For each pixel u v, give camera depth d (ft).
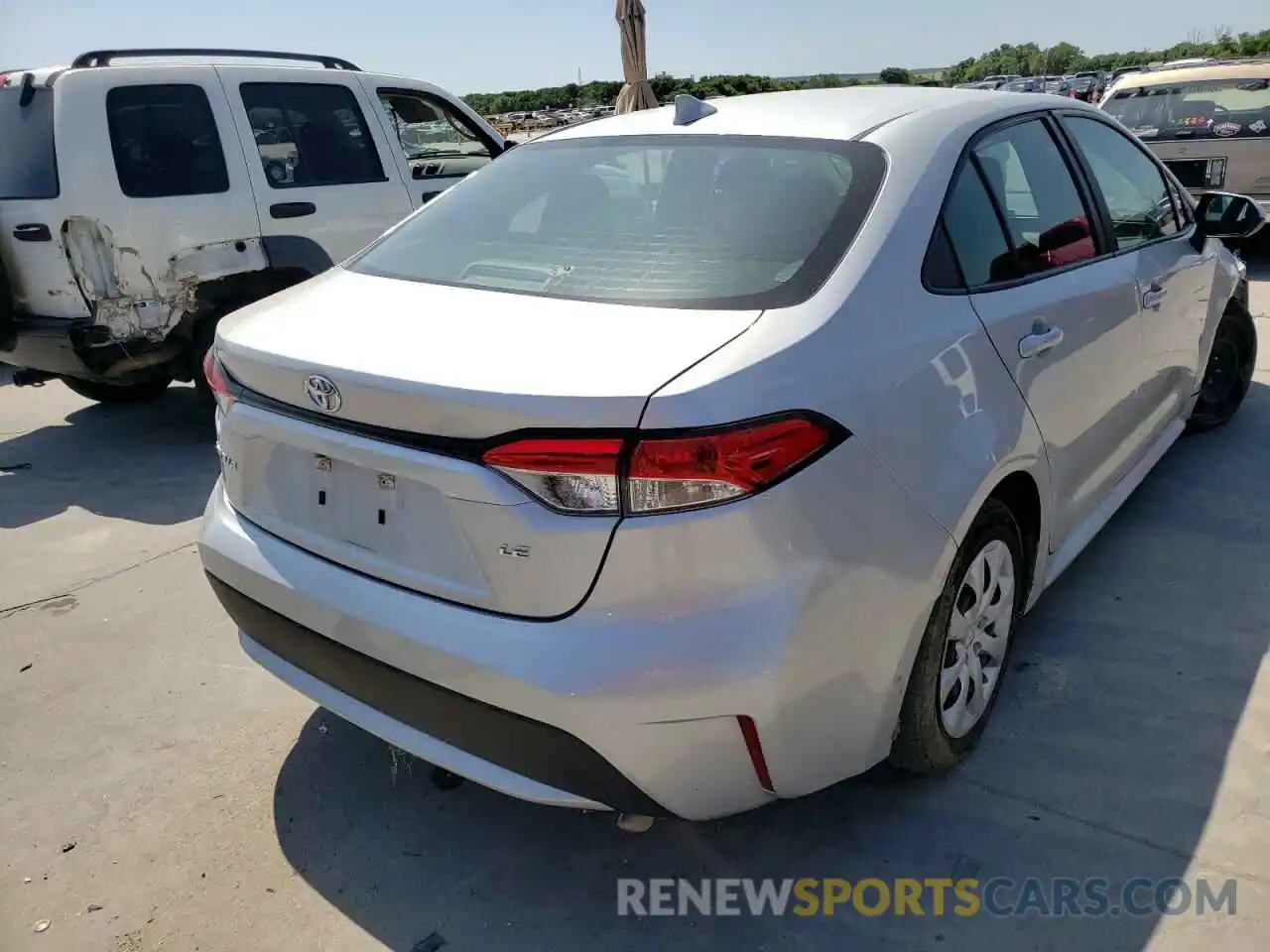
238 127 17.53
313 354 6.93
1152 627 10.64
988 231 8.52
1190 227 13.44
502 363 6.32
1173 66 31.55
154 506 15.47
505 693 6.19
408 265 8.71
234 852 8.07
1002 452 7.89
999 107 9.54
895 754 8.04
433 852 8.04
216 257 17.21
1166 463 14.89
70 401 21.54
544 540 6.03
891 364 6.93
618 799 6.42
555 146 9.96
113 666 10.84
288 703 10.11
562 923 7.30
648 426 5.82
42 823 8.45
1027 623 10.79
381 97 20.08
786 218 7.68
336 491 7.13
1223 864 7.50
